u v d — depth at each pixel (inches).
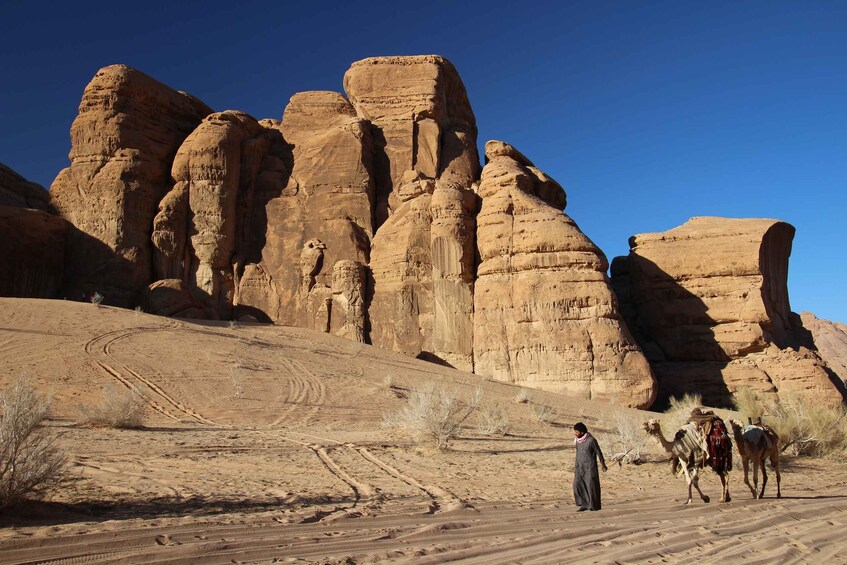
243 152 1756.9
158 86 1729.8
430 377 1178.0
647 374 1346.0
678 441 383.6
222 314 1617.9
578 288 1412.4
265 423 738.8
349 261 1604.3
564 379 1348.4
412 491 383.6
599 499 340.8
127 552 208.2
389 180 1771.7
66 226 1571.1
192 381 893.8
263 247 1700.3
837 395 1389.0
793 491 471.2
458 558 221.5
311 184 1739.7
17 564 192.4
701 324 1577.3
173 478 378.3
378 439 638.5
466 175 1761.8
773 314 1622.8
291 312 1622.8
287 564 203.3
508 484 442.0
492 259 1502.2
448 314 1499.8
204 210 1636.3
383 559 215.0
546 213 1497.3
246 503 311.3
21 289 1456.7
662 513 336.8
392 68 1863.9
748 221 1654.8
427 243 1596.9
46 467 280.4
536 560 223.0
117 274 1530.5
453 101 1964.8
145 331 1128.8
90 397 753.6
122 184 1583.4
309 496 341.7
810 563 243.1
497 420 808.9
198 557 205.9
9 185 1715.1
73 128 1649.9
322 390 954.1
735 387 1455.5
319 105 1916.8
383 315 1569.9
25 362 853.2
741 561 238.7
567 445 703.1
